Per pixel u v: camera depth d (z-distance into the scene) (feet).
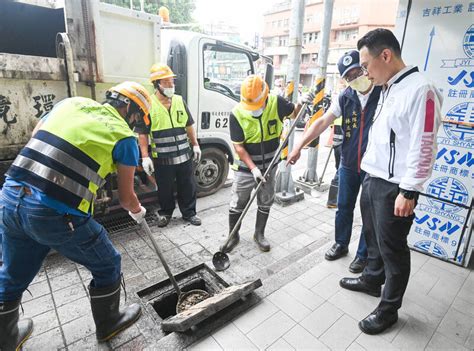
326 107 19.84
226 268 8.30
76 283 7.55
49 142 4.47
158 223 10.56
